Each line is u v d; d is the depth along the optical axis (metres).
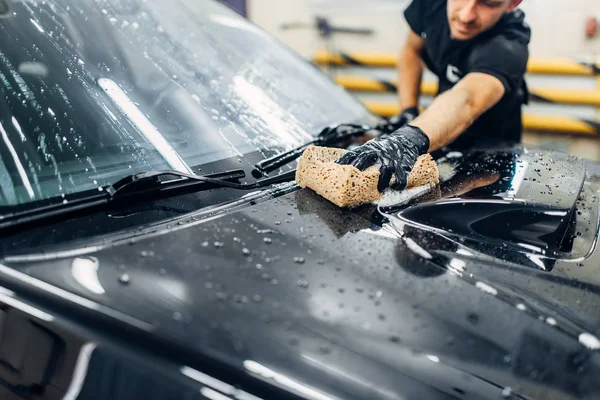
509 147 1.52
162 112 1.17
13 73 1.03
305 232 0.89
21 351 0.73
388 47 3.80
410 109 1.99
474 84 1.63
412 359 0.63
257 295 0.71
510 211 1.03
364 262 0.81
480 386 0.62
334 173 1.02
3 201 0.85
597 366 0.67
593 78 3.25
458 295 0.76
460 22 1.79
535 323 0.72
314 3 3.97
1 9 1.14
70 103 1.04
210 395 0.61
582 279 0.85
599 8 3.14
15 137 0.94
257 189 1.07
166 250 0.79
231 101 1.33
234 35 1.61
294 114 1.43
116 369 0.66
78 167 0.96
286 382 0.60
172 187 1.00
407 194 1.10
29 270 0.75
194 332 0.64
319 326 0.67
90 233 0.83
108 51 1.23
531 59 3.38
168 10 1.50
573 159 1.43
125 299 0.69
